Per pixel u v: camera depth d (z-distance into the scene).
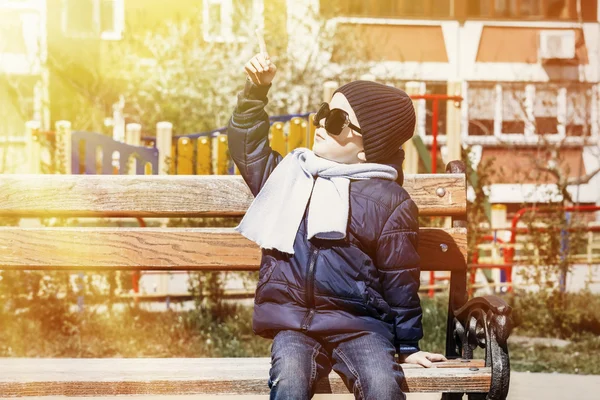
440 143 28.88
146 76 19.66
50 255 4.54
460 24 30.14
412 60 29.64
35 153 10.40
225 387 3.83
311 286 3.92
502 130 30.34
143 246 4.57
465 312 4.32
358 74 19.34
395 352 3.93
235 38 18.94
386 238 3.96
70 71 25.88
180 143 9.99
